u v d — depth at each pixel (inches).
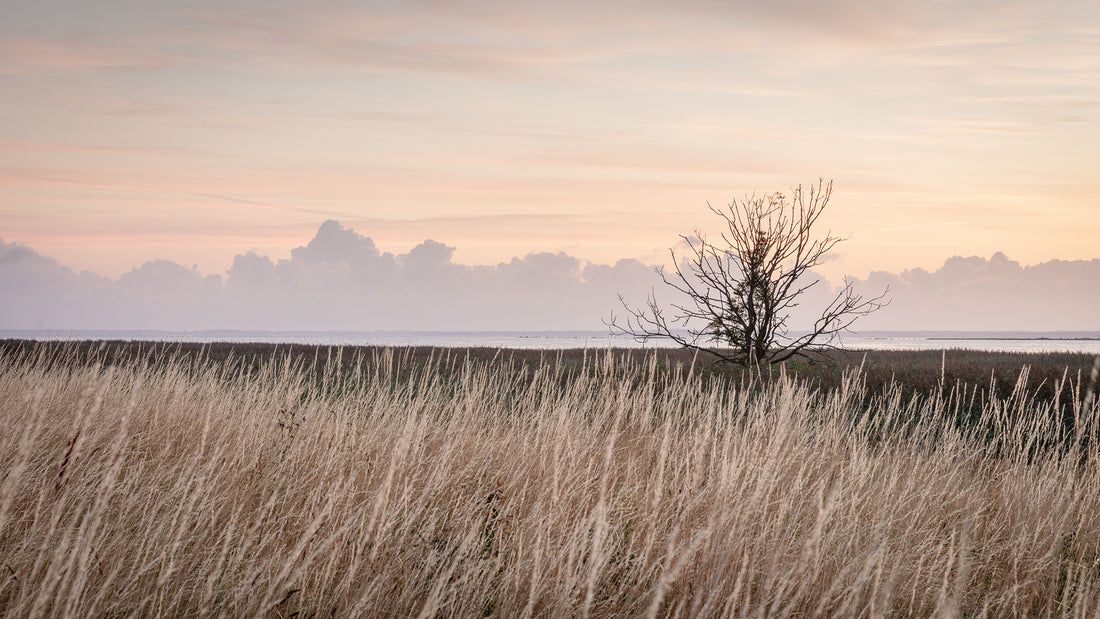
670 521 178.9
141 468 184.1
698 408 267.3
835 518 181.0
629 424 263.7
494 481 192.2
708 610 133.0
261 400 277.4
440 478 186.7
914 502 210.4
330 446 218.8
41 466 183.6
